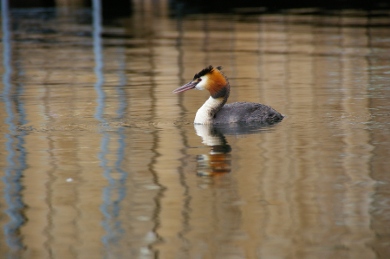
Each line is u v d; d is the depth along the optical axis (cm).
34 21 3697
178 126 1440
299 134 1346
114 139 1330
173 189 1020
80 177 1086
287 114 1534
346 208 930
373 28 3173
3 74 2177
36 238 855
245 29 3247
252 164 1143
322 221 890
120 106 1645
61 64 2367
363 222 883
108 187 1034
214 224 885
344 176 1067
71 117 1528
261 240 837
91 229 877
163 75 2111
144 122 1476
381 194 981
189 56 2512
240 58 2441
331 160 1159
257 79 2017
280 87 1875
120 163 1162
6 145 1290
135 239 848
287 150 1227
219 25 3409
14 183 1059
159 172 1105
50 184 1053
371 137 1308
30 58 2519
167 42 2891
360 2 4441
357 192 991
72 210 942
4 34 3228
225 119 1455
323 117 1492
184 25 3441
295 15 3781
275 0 4616
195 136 1348
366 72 2086
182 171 1109
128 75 2119
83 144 1292
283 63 2303
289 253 802
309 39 2889
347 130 1370
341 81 1941
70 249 823
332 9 4075
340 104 1625
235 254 801
